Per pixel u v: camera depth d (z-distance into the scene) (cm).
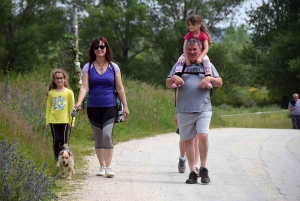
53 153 2295
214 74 1994
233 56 15662
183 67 1997
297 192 1897
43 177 1605
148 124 4228
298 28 11281
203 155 1994
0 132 2339
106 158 2075
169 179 2081
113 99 2062
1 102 2891
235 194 1838
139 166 2364
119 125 3841
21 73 4766
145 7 12688
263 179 2114
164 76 13200
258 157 2700
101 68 2062
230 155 2756
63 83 2306
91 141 3206
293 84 11644
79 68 3669
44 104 3225
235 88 14112
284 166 2442
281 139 3728
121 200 1712
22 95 3338
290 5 11869
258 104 13725
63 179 2016
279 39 11062
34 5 12338
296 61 10700
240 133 4350
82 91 2061
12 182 1558
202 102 1964
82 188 1867
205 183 1997
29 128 2562
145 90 5381
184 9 13225
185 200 1738
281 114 9550
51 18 12569
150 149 2959
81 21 12862
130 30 12975
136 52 13762
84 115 3562
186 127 1986
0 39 11181
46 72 4597
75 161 2444
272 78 11650
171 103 5147
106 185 1927
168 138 3669
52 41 12394
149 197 1762
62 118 2284
